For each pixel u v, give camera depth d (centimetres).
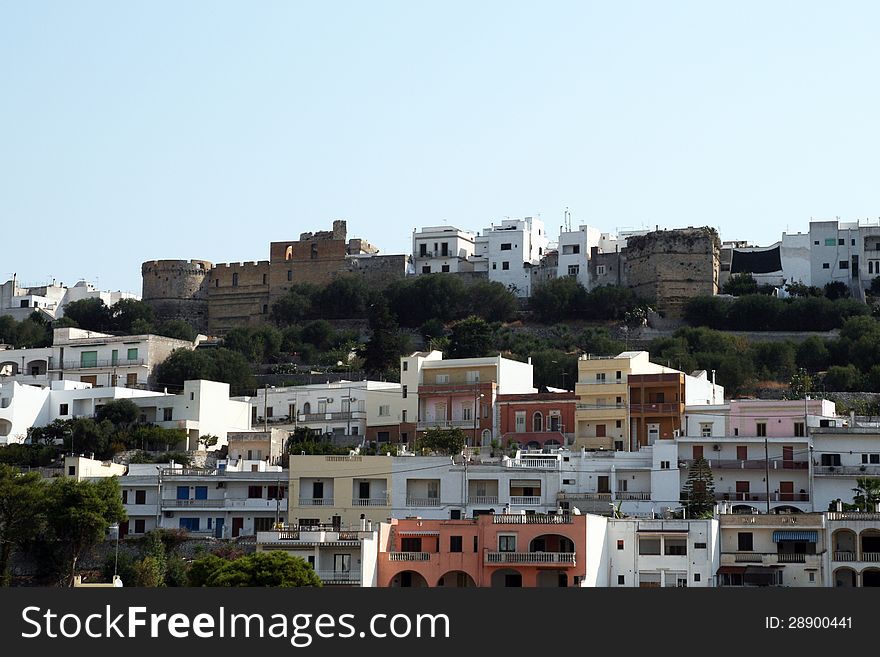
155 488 18350
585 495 17762
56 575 16412
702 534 15262
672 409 19850
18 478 17238
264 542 15262
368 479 17800
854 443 17675
